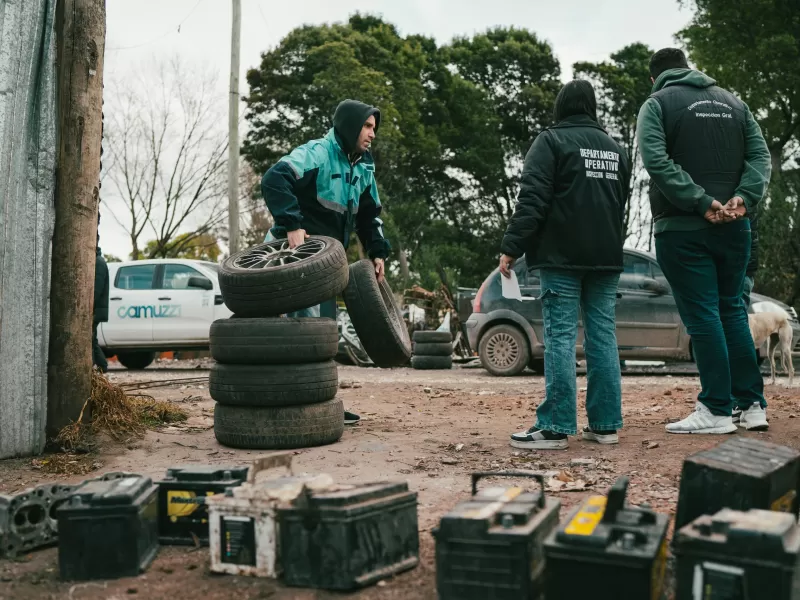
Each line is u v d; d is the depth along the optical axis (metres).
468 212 49.03
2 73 4.69
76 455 4.90
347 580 2.56
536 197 4.84
